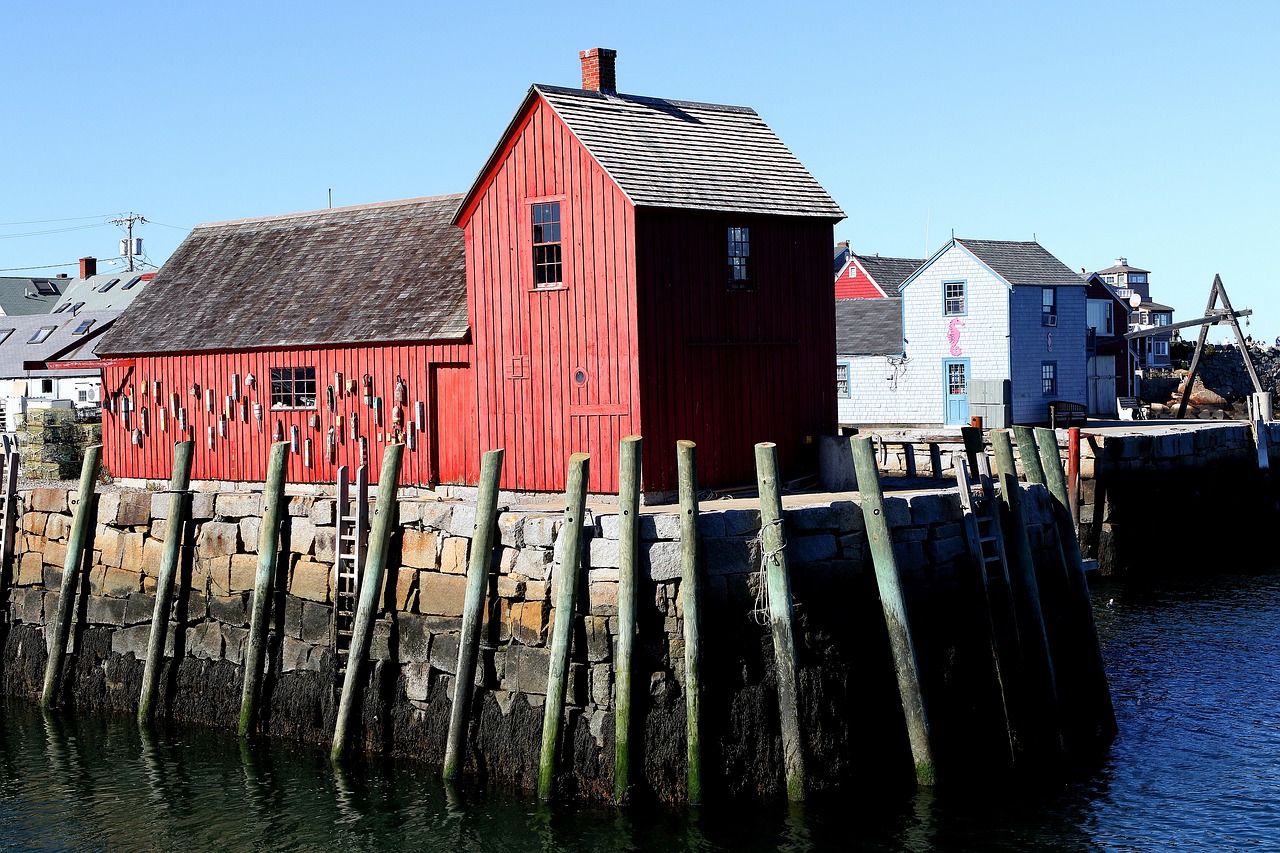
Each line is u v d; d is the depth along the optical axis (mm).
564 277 21656
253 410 26359
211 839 15508
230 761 17906
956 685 16531
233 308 27672
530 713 15766
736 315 22344
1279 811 15227
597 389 21312
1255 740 17562
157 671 19750
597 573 15375
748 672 15289
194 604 19766
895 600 15570
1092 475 29359
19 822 16250
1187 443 32062
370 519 18109
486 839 14922
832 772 15312
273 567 18484
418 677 16953
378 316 24781
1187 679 20406
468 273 22953
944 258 49594
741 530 15508
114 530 21000
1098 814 15242
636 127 22578
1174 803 15539
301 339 25359
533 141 21969
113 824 16078
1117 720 18578
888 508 16250
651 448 20938
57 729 19859
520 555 16000
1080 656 18531
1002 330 48219
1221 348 70375
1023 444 19062
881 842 14531
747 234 22578
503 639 16094
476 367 22906
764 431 22750
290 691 18328
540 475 22125
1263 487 34281
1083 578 18766
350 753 17266
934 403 50250
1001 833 14734
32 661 21922
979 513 17188
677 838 14633
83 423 32281
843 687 15578
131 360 28375
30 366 31641
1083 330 51594
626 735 14898
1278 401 59781
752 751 15180
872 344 51812
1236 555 33156
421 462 23906
